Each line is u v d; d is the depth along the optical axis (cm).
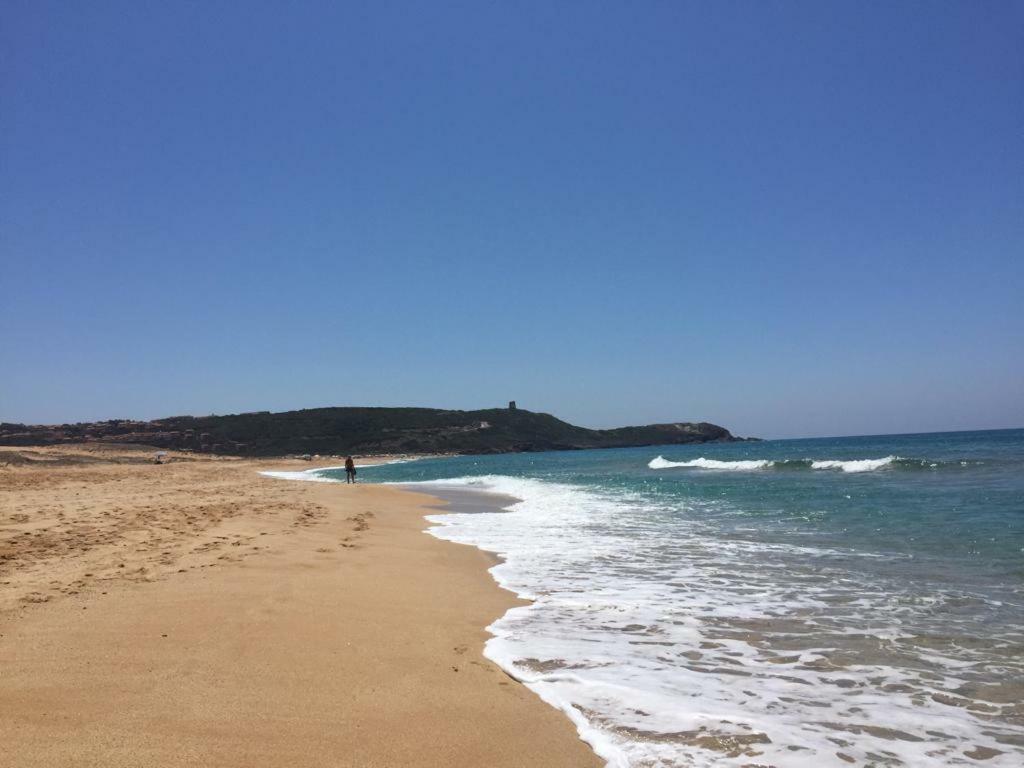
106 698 420
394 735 391
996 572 834
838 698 459
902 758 371
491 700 450
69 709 400
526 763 362
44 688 431
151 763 336
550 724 414
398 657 532
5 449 5638
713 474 3020
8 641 525
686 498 1953
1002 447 4656
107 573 787
